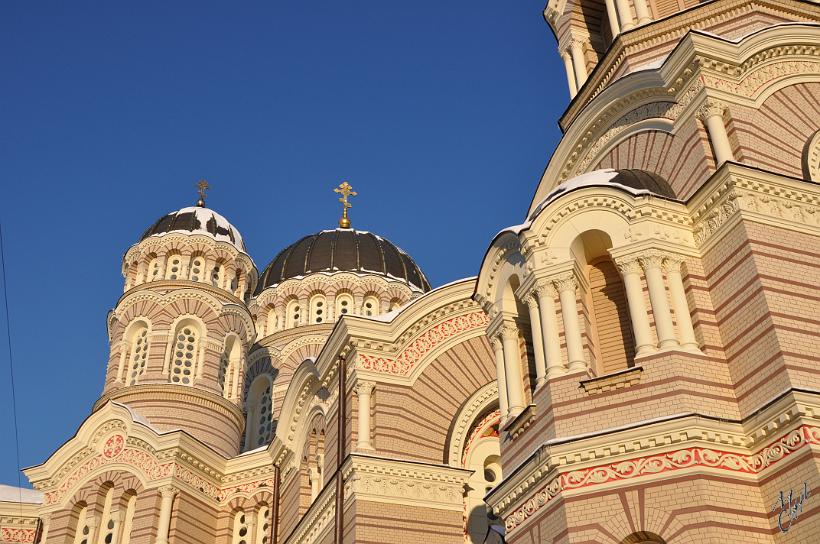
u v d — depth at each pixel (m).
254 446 50.03
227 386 44.12
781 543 17.30
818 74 24.56
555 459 19.03
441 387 30.42
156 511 36.38
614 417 19.27
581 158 27.59
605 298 22.02
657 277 20.58
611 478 18.47
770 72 23.97
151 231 48.56
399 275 55.00
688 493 17.70
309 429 33.47
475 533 28.91
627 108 26.00
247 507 38.28
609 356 21.36
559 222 21.94
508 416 21.95
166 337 43.00
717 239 20.91
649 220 21.20
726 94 23.08
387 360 30.39
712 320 20.31
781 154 22.45
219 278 46.97
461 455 29.61
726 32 26.83
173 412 40.88
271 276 55.53
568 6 33.31
